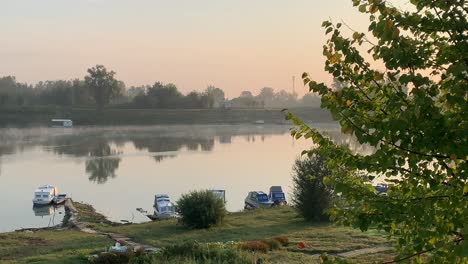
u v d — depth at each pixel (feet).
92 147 380.58
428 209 16.07
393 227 18.39
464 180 16.38
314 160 111.65
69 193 207.51
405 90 16.19
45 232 127.95
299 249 78.23
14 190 217.56
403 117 15.10
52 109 635.66
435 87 15.76
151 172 262.67
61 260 76.84
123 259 71.41
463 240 13.79
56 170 268.82
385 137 15.99
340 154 19.13
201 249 65.82
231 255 64.13
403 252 18.22
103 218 160.45
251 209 149.59
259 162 301.22
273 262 66.64
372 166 17.93
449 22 15.76
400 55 15.33
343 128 17.24
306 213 112.37
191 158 320.91
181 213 112.88
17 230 140.67
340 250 75.51
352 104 17.74
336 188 18.53
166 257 65.00
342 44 17.57
